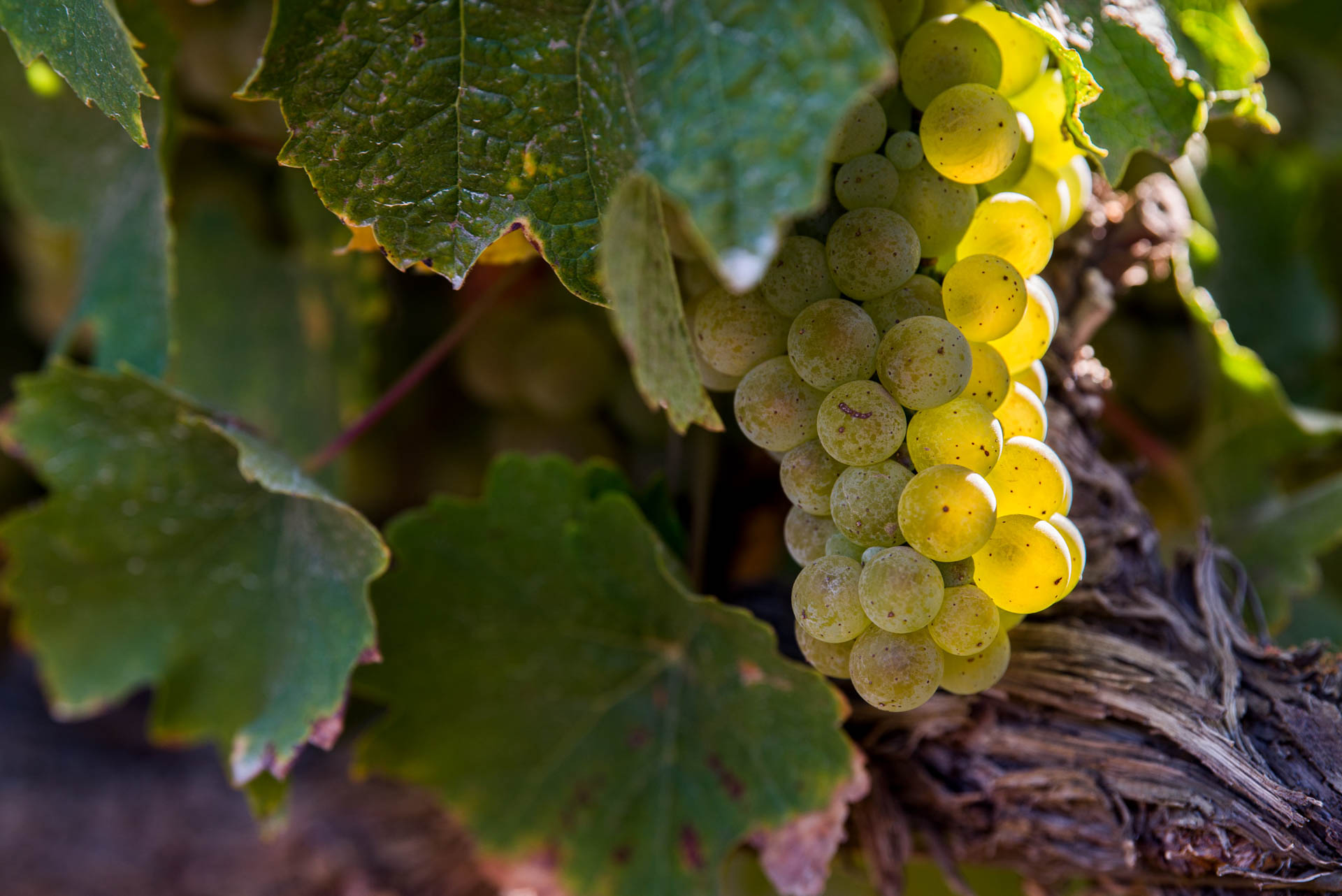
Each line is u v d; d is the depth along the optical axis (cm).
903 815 39
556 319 51
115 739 61
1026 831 38
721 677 40
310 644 40
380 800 53
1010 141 33
